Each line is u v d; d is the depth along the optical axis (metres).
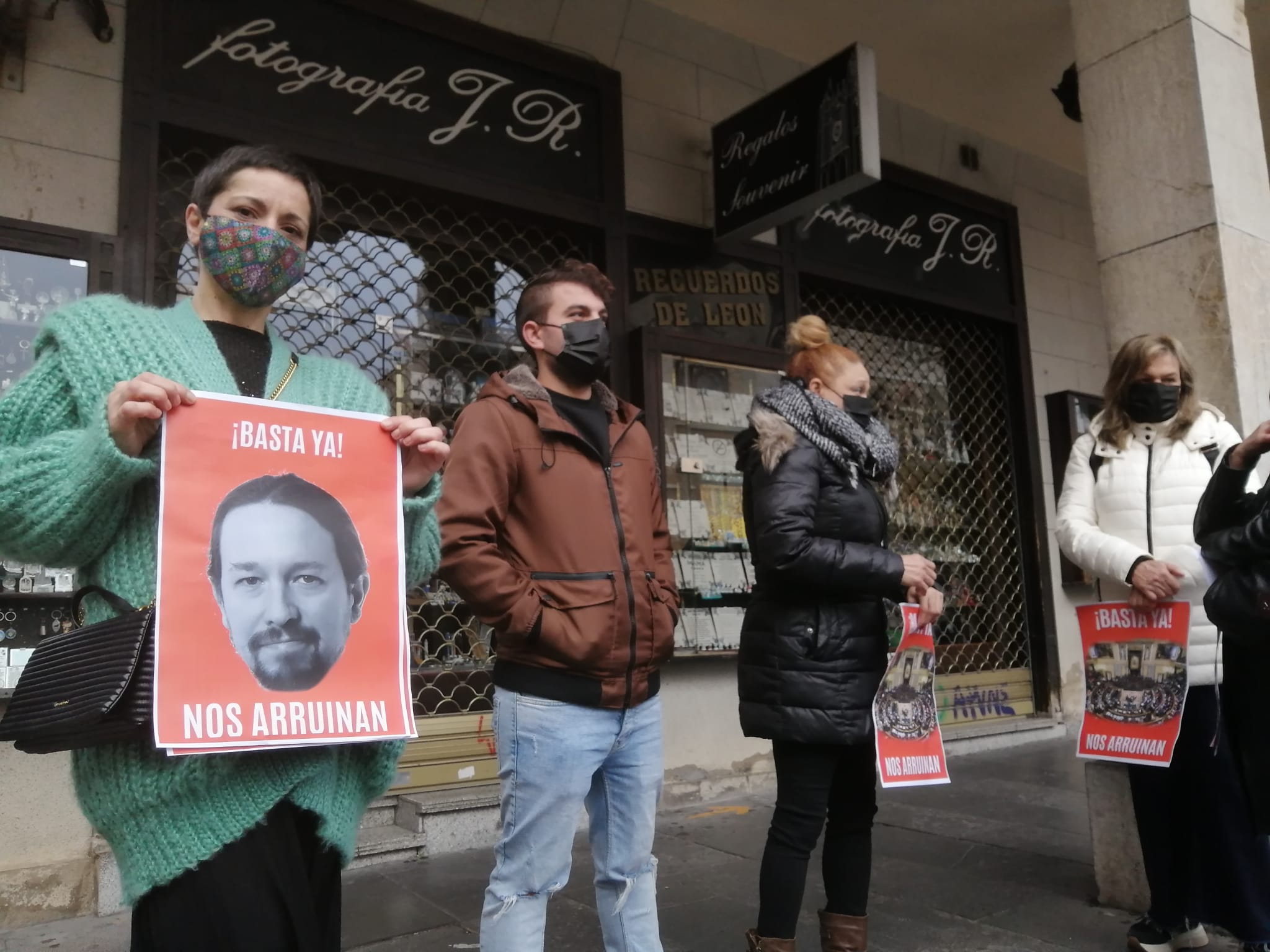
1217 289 3.16
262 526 1.29
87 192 3.55
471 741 4.25
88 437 1.21
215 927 1.22
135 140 3.62
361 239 4.30
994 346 6.85
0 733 1.19
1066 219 7.32
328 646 1.32
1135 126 3.42
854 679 2.37
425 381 4.41
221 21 3.87
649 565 2.09
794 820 2.40
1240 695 2.49
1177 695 2.59
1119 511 2.84
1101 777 3.14
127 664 1.15
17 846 3.16
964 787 4.99
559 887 1.94
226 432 1.29
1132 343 2.88
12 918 3.09
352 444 1.41
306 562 1.32
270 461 1.32
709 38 5.52
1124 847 3.07
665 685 4.83
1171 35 3.35
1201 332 3.19
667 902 3.23
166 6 3.75
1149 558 2.69
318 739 1.27
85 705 1.13
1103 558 2.77
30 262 3.43
